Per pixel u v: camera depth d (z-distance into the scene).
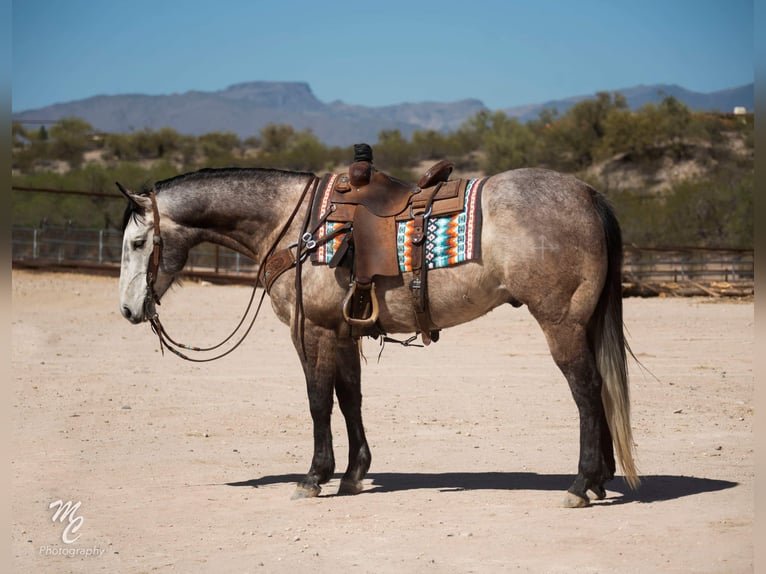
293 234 7.73
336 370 7.73
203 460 8.95
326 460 7.52
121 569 5.66
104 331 20.56
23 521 6.75
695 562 5.54
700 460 8.55
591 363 6.87
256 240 7.94
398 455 9.16
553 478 8.00
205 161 81.19
